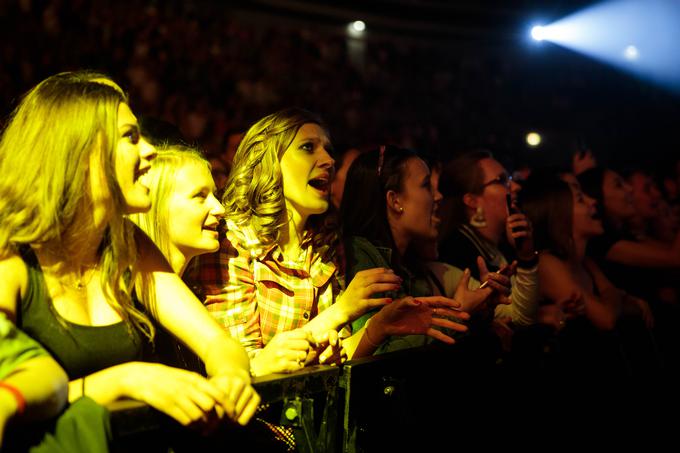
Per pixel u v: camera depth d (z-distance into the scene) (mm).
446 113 11234
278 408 1874
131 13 8930
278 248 2145
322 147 2207
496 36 13781
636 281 4352
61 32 7516
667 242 4984
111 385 1398
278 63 10445
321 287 2256
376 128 9875
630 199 4363
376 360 1946
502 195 3355
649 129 9812
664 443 3531
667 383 3871
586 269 3811
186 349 1895
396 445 1999
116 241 1514
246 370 1570
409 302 2092
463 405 2439
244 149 2193
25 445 1258
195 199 1876
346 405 1823
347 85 10914
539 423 2924
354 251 2506
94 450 1288
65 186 1443
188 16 10094
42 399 1252
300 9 12977
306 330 1831
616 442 3365
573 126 10656
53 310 1465
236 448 1728
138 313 1576
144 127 2066
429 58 12641
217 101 8328
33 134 1460
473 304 2463
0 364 1275
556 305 3277
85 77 1569
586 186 4391
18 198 1438
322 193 2207
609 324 3490
